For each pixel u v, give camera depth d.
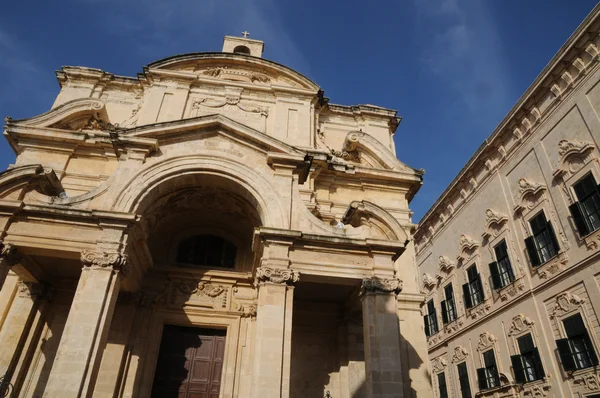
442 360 27.22
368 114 19.73
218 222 16.34
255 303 15.00
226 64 19.45
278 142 13.38
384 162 17.66
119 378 12.74
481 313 23.22
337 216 16.22
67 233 11.25
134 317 13.86
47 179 12.25
